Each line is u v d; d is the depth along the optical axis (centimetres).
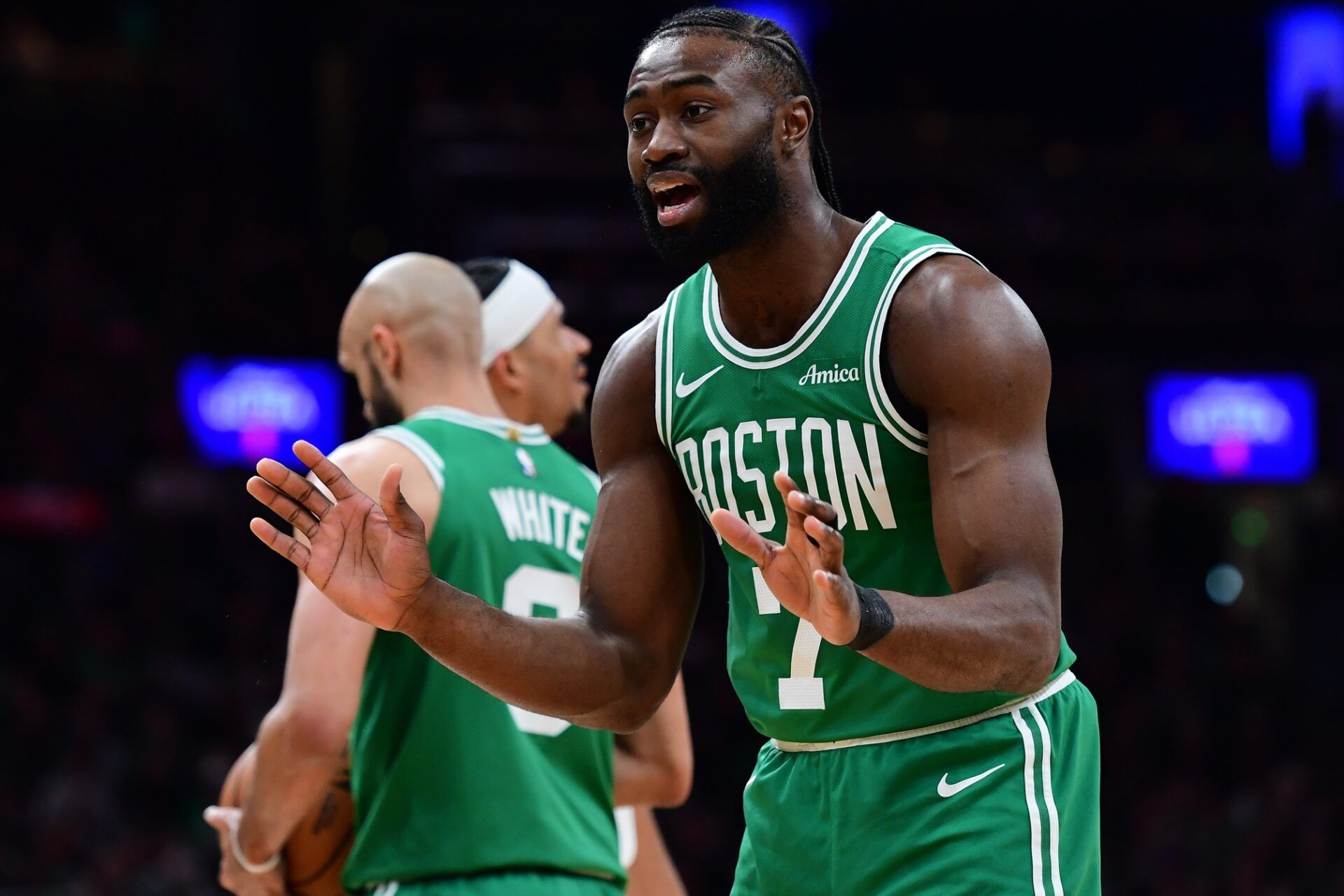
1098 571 2783
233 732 2103
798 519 356
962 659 373
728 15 433
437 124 2903
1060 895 418
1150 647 2584
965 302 409
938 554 427
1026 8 3288
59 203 2964
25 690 2022
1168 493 2920
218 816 612
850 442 423
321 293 2912
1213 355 2947
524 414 707
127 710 2120
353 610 409
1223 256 2988
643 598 462
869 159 2934
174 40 3158
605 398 473
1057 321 2902
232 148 3164
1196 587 2897
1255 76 3306
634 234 2839
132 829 1884
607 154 2905
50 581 2373
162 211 3014
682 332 454
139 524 2483
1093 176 3038
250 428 2705
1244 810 1983
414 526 406
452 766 590
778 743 460
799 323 433
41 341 2666
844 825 435
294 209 3216
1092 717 451
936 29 3322
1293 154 3259
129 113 3089
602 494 473
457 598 418
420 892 584
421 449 612
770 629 446
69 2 3123
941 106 3331
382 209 3189
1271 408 2933
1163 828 2073
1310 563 2902
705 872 2100
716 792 2219
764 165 419
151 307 2811
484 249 2816
